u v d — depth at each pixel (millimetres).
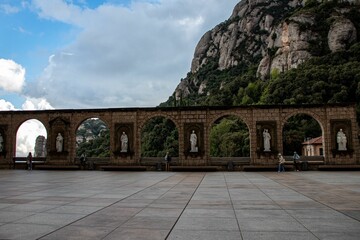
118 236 10602
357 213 14023
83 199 18297
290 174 37281
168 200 17906
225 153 96062
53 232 11125
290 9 197250
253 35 199625
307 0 160625
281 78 116625
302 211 14555
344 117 45094
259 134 46125
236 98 136875
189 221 12695
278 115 46156
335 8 141250
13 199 18312
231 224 12156
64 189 23078
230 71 193375
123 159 48219
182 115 47781
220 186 24922
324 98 93938
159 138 100875
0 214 14117
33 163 49156
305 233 10820
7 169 49000
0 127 51125
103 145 117812
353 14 136250
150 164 46812
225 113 47062
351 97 91312
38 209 15258
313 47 134375
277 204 16406
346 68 100750
